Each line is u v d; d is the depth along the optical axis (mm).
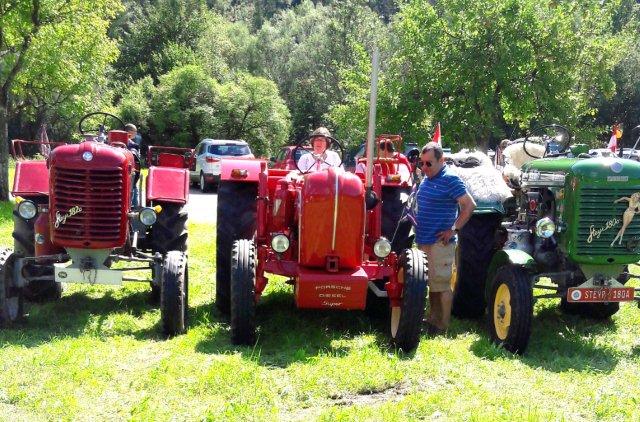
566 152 6766
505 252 5426
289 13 69750
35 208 5871
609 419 3916
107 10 17484
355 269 5098
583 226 5223
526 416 3855
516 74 15570
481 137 16734
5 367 4551
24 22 14539
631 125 37469
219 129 34688
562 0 16766
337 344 5297
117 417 3842
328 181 4977
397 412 3873
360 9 43688
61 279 5613
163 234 6562
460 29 16297
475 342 5484
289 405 4043
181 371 4508
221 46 53062
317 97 42094
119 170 5578
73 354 4863
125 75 45062
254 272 5090
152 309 6359
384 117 17250
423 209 5824
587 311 6418
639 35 36438
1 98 14922
